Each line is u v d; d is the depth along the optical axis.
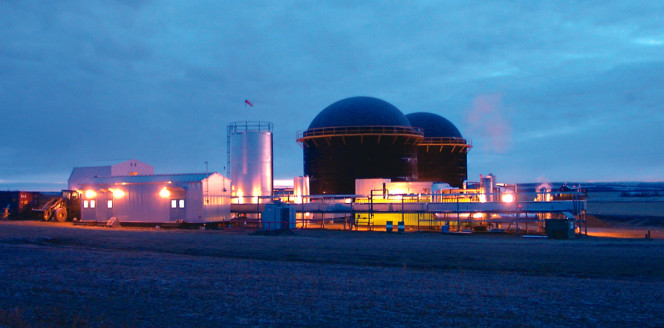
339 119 67.75
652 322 14.81
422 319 14.74
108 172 65.44
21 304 16.27
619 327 14.30
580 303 17.16
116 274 22.53
